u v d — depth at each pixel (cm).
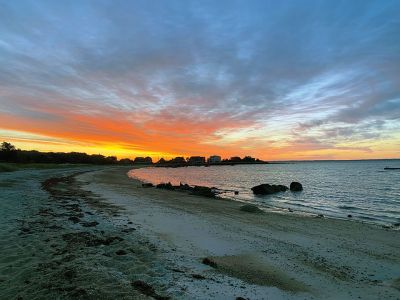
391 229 1352
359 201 2412
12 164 6388
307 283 693
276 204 2231
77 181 3609
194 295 591
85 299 543
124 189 2900
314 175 6394
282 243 1030
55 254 783
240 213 1658
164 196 2447
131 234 1047
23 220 1161
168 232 1119
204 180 5375
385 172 7000
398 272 784
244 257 863
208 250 916
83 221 1216
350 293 648
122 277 656
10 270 665
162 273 697
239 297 595
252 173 8150
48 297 544
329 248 989
